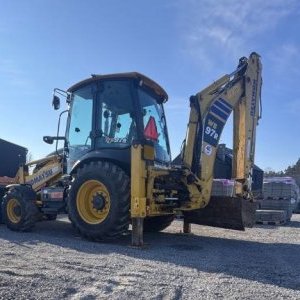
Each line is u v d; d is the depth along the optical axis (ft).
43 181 31.94
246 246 27.30
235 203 28.76
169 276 17.72
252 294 15.52
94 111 28.09
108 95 27.89
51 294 14.60
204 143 28.35
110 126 27.45
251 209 29.96
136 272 18.11
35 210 30.66
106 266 19.10
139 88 27.91
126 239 27.48
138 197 24.80
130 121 26.96
